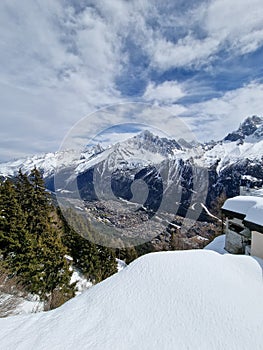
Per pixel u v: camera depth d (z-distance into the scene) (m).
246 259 2.73
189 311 1.77
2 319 1.97
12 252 10.85
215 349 1.42
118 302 1.96
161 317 1.73
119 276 2.38
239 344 1.45
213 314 1.73
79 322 1.78
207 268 2.34
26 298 9.34
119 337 1.57
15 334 1.73
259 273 2.41
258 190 5.36
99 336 1.60
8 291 9.18
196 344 1.47
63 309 2.03
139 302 1.93
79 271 12.52
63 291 10.73
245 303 1.86
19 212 12.07
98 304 1.98
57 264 10.91
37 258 10.65
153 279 2.20
